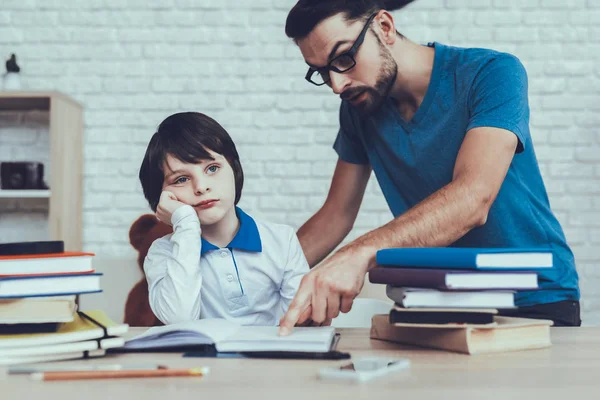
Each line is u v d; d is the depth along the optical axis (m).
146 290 2.25
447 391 0.59
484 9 2.74
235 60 2.78
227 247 1.34
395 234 1.03
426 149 1.47
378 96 1.42
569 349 0.85
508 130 1.21
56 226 2.47
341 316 1.63
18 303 0.78
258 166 2.74
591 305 2.65
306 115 2.75
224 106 2.77
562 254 1.45
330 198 1.72
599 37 2.72
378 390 0.60
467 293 0.82
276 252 1.38
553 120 2.71
